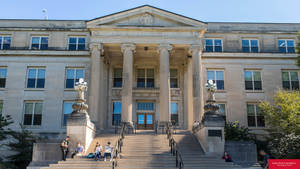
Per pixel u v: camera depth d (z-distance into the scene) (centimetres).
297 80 3659
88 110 3027
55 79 3559
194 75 3122
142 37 3194
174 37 3206
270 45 3750
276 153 2478
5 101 3491
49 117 3453
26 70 3591
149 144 2456
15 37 3706
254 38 3781
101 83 3309
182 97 3669
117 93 3653
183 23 3238
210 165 2097
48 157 2245
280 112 2950
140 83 3738
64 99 3506
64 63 3603
